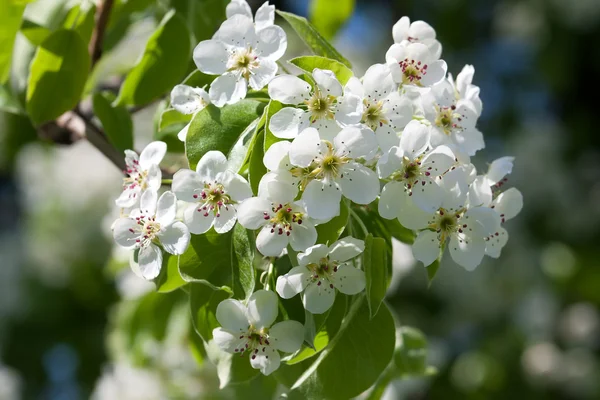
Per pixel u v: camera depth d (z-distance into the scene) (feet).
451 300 3.49
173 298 2.19
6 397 3.43
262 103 1.62
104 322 3.52
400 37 1.69
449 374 3.47
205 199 1.56
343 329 1.65
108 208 3.35
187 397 2.25
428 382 3.27
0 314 3.50
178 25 1.89
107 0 1.96
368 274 1.57
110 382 2.36
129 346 2.22
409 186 1.58
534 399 3.45
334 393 1.66
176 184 1.57
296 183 1.55
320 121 1.56
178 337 2.18
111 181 3.37
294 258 1.58
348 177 1.55
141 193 1.62
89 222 3.35
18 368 3.51
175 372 2.25
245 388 1.96
